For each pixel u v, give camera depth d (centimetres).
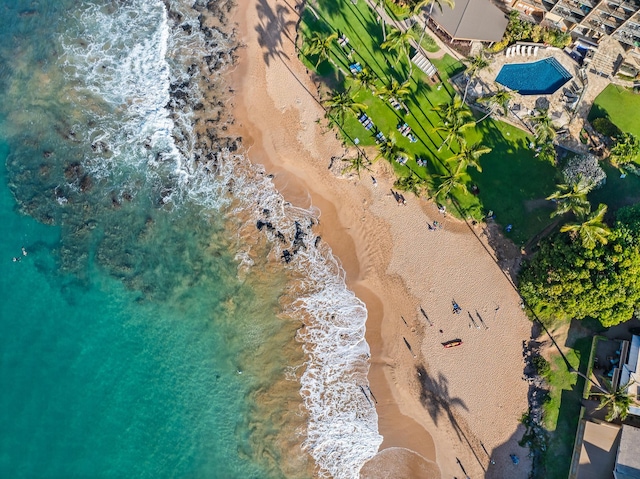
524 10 5888
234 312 5975
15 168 6109
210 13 6175
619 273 4812
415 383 5812
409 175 5875
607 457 5269
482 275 5834
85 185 6050
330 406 5844
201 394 5931
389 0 5884
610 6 5384
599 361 5541
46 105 6169
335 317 5912
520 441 5666
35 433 5850
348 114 5884
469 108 5888
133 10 6259
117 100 6153
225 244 6031
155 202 6069
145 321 5984
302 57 6009
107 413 5900
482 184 5834
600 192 5728
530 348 5734
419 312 5862
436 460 5750
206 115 6103
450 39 5875
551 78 5916
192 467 5853
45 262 6022
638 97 5828
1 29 6291
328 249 5978
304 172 6022
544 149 5738
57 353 5956
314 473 5772
